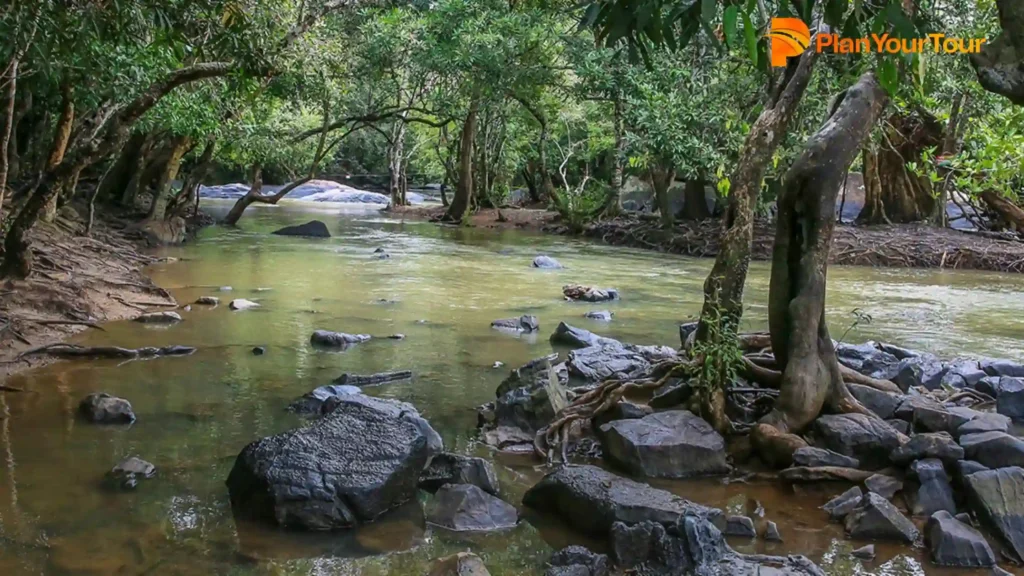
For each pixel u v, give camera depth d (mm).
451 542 4348
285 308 10695
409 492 4863
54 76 7781
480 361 8094
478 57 22516
